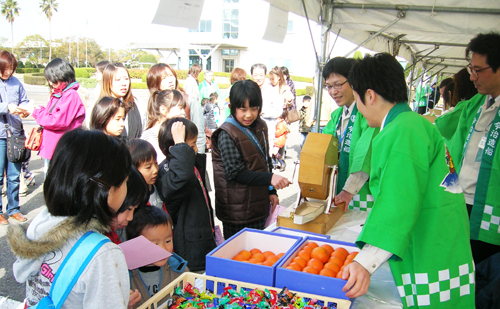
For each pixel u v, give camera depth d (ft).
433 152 4.29
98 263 2.94
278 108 20.56
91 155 2.97
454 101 10.67
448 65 37.06
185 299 3.92
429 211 4.26
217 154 7.72
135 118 10.62
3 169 12.96
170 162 6.61
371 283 4.91
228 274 4.52
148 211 5.28
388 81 4.40
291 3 12.07
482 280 6.23
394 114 4.45
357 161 6.86
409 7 13.03
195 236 7.04
